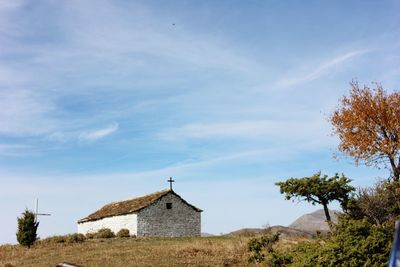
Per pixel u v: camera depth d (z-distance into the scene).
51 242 49.38
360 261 17.86
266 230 32.12
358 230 18.69
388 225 19.17
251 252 31.39
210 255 33.12
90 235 55.53
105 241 49.19
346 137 52.53
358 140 51.59
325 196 25.56
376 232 18.36
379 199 24.28
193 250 34.88
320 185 25.45
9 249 45.56
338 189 25.19
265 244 28.34
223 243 37.88
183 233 58.81
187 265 29.48
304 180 26.06
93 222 64.56
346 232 18.88
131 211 56.72
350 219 20.12
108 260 32.53
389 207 23.92
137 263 30.44
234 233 52.25
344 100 54.09
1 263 35.72
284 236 38.66
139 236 55.78
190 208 60.06
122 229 56.62
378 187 25.22
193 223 59.91
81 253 38.00
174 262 30.45
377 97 52.62
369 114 51.62
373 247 17.95
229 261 30.39
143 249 37.84
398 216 23.25
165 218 58.00
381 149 50.16
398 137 50.06
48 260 35.19
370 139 50.78
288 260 22.41
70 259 34.19
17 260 37.28
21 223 47.34
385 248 17.91
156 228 57.19
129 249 38.78
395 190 24.44
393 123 50.59
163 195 58.25
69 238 49.50
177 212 59.00
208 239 45.78
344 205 24.77
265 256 28.25
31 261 35.72
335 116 53.91
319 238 21.80
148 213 57.06
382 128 51.41
